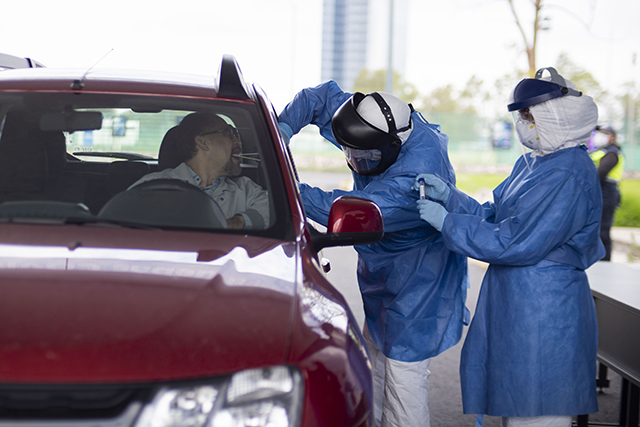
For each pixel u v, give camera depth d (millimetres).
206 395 1579
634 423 4129
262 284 1982
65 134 3201
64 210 2377
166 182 2590
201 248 2180
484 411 3455
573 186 3158
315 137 37281
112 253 2049
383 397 3990
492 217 3742
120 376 1546
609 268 4977
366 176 3920
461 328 3824
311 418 1661
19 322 1625
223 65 3057
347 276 9547
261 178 2770
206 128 2889
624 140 24891
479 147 32938
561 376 3221
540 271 3236
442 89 45594
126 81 2992
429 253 3699
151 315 1717
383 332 3752
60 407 1507
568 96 3174
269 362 1665
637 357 3824
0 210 2326
